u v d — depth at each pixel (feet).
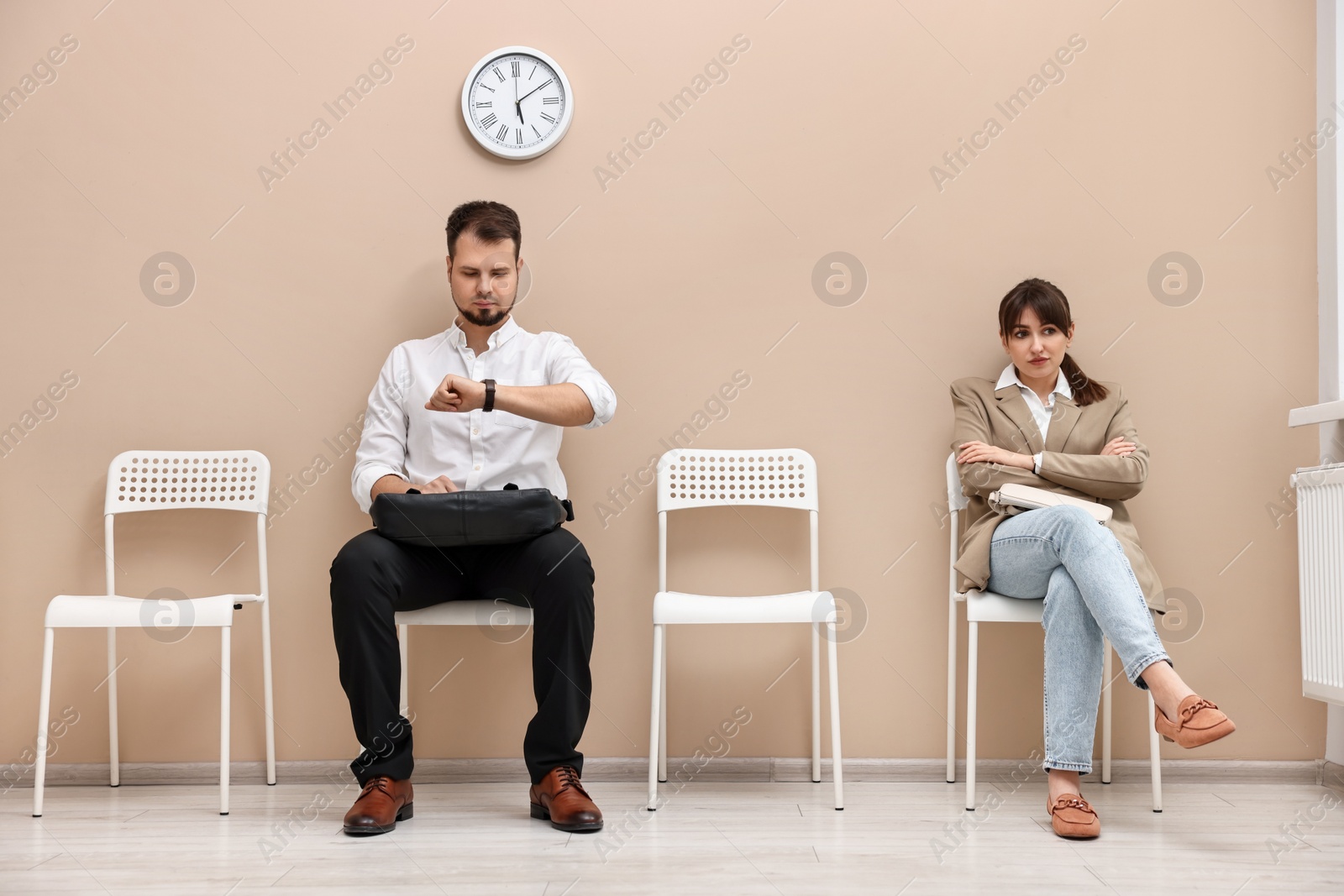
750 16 7.43
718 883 4.63
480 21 7.41
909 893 4.47
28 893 4.52
